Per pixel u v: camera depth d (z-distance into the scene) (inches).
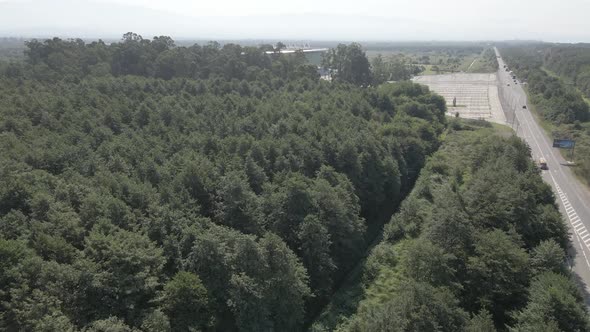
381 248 3147.1
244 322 2112.5
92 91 4601.4
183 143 3548.2
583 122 6766.7
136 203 2539.4
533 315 1995.6
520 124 6894.7
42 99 4227.4
